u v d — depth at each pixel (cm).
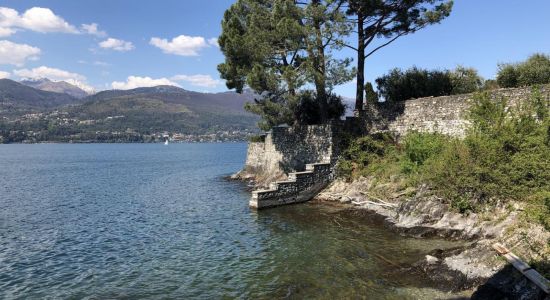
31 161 8312
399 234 1717
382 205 2098
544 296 948
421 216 1744
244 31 3206
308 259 1449
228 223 2086
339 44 2650
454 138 2255
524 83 2522
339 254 1489
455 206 1695
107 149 16188
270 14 2958
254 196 2419
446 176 1792
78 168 6369
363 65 3006
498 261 1113
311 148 2905
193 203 2778
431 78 3130
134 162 7844
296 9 2647
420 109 2597
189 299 1144
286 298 1117
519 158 1628
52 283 1296
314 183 2630
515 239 1238
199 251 1603
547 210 1278
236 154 11288
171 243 1738
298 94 2828
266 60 2920
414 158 2308
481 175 1675
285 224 2011
